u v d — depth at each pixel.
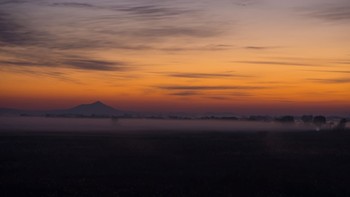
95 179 28.30
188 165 35.94
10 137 76.44
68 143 61.16
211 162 38.06
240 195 23.34
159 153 46.31
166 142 65.62
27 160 38.50
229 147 55.12
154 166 35.16
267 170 33.06
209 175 30.20
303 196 23.62
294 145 60.25
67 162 37.28
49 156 42.03
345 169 34.06
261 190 24.80
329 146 58.94
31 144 57.88
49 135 86.75
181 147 54.78
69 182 26.91
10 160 38.47
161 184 26.44
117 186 25.66
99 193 23.47
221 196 23.06
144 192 23.84
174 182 27.27
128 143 62.84
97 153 45.78
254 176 29.83
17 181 27.03
